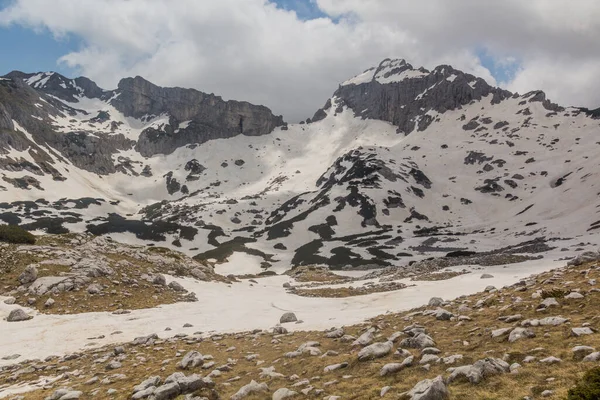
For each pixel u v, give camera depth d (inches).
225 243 7140.8
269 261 5994.1
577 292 647.8
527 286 844.0
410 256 5339.6
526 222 6274.6
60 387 650.8
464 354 506.3
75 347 971.9
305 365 609.9
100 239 2194.9
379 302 1387.8
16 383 712.4
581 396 324.8
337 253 5866.1
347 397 450.0
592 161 7849.4
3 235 1782.7
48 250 1723.7
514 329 535.8
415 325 717.3
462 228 7126.0
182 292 1724.9
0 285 1407.5
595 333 471.2
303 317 1183.6
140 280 1691.7
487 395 380.8
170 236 7293.3
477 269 2160.4
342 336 772.0
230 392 533.0
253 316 1293.1
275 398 481.1
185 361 688.4
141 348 879.1
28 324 1151.6
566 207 6240.2
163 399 504.7
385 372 498.6
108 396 564.1
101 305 1358.3
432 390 387.9
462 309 788.6
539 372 404.8
